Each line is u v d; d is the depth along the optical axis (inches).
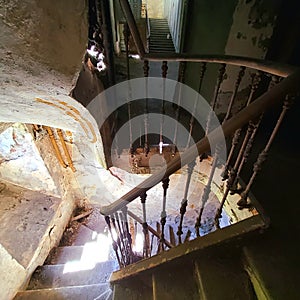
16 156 110.0
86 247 145.3
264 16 87.1
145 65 83.3
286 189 70.4
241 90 104.0
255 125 52.3
